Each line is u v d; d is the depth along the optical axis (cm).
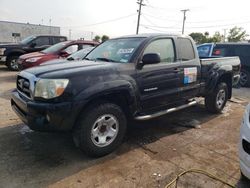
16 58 1238
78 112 346
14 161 365
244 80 1070
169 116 589
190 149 418
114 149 400
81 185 314
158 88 446
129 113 415
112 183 319
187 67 502
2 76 1074
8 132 467
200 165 366
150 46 444
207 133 491
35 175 332
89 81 357
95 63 410
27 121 354
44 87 338
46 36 1305
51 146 414
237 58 681
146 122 541
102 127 377
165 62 465
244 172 295
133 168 355
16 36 3931
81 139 360
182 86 496
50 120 335
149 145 429
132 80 401
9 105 634
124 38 489
